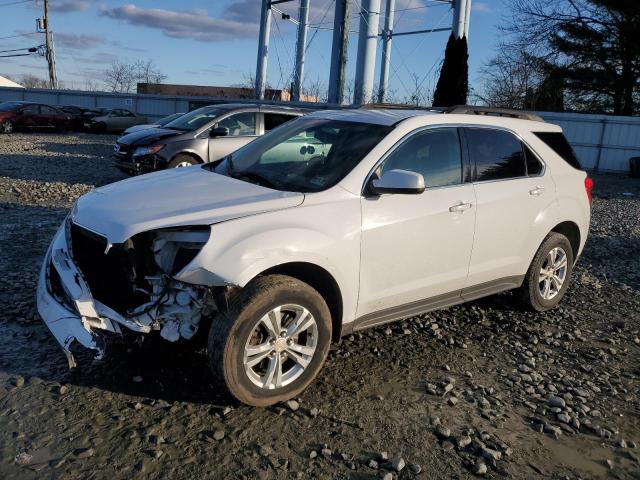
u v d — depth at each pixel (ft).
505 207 16.35
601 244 30.86
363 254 13.16
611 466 11.12
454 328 17.24
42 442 10.39
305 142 15.21
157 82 180.55
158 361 13.51
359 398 12.76
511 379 14.30
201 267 11.02
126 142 37.63
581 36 105.19
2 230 24.22
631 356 16.34
